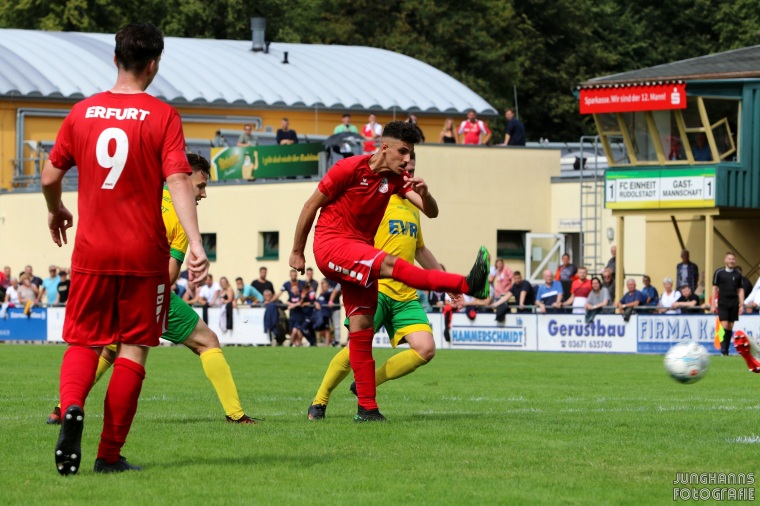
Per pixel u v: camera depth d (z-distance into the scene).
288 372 29.38
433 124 84.06
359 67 85.44
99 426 15.93
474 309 46.03
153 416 17.62
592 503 10.46
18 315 56.28
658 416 17.50
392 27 100.44
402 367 17.45
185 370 29.64
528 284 46.03
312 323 48.25
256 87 79.56
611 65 102.06
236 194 60.69
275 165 59.34
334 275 15.61
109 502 10.38
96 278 11.40
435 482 11.41
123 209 11.38
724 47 100.50
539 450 13.46
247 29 100.44
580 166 60.16
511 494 10.82
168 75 77.94
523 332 45.09
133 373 11.65
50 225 12.32
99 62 78.06
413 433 14.84
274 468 12.12
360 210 15.78
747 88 49.97
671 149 51.28
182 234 16.41
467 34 98.56
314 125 80.44
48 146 72.94
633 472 11.98
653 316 42.19
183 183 11.33
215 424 16.02
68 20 94.06
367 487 11.14
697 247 54.34
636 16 103.12
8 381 25.20
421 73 86.75
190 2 97.00
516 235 61.62
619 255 52.50
